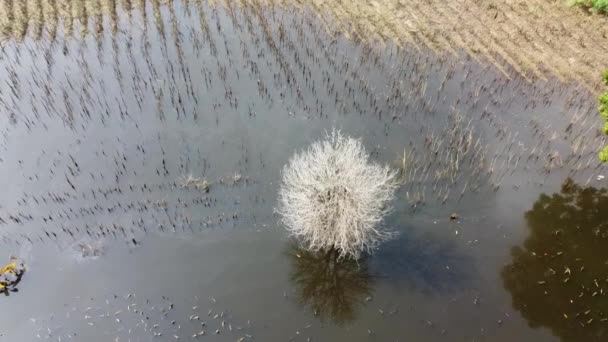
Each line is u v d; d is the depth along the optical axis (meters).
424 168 24.52
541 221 22.66
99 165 24.12
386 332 18.61
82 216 21.92
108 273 20.02
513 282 20.34
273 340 18.20
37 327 18.34
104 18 33.81
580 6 36.94
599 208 23.34
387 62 31.02
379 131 26.45
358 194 18.77
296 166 20.20
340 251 20.34
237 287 19.78
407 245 21.41
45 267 20.09
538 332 18.78
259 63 30.42
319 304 19.44
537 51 32.69
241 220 22.03
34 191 22.88
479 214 22.75
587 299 19.92
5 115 26.42
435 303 19.53
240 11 34.75
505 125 27.16
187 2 35.31
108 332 18.23
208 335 18.22
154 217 21.98
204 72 29.50
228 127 26.27
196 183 23.27
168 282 19.80
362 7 35.72
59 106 27.16
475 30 34.22
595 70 31.31
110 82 28.75
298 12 34.84
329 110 27.50
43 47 31.16
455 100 28.55
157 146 25.14
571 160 25.41
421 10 35.91
